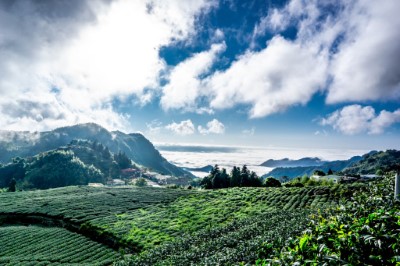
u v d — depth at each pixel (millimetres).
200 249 28906
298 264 7164
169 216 61062
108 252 46844
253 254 17203
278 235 18578
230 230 37906
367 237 7254
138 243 47219
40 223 65062
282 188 76750
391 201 11531
